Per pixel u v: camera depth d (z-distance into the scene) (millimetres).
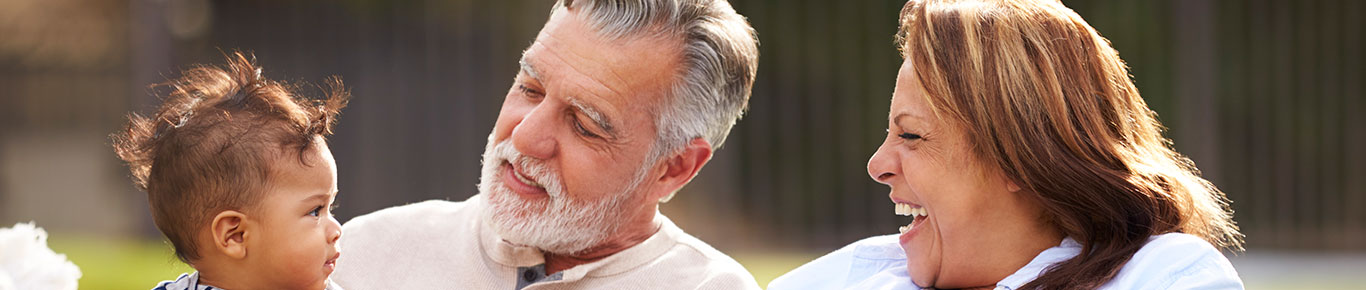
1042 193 2207
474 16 8703
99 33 11312
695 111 2676
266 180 2314
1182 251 2137
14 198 11016
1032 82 2176
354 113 8688
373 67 8719
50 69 11227
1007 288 2217
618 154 2584
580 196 2576
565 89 2541
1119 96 2250
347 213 8656
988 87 2188
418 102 8719
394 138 8695
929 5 2271
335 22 8734
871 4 8898
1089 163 2186
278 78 8641
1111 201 2201
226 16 8695
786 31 8859
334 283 2588
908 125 2285
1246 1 8820
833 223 8773
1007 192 2254
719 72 2699
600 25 2564
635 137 2598
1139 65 8859
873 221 8797
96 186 11102
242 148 2301
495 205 2607
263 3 8719
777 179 8797
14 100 11156
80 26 11352
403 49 8734
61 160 11172
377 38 8734
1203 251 2131
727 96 2756
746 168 8789
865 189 8812
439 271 2672
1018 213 2270
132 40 8539
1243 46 8805
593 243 2637
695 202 8578
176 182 2318
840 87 8891
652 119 2613
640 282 2643
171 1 8344
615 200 2609
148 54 8281
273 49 8703
